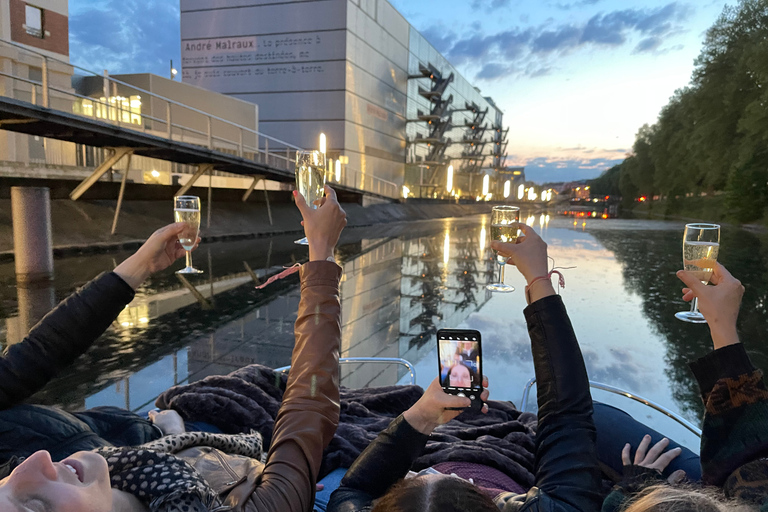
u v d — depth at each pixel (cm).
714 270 97
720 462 84
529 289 98
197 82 2909
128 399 274
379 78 3145
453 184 4616
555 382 90
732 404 84
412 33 3669
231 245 1145
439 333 95
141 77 1803
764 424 82
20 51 1345
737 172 2694
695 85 3425
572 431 86
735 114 2958
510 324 466
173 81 1889
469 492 65
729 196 2770
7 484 55
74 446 110
